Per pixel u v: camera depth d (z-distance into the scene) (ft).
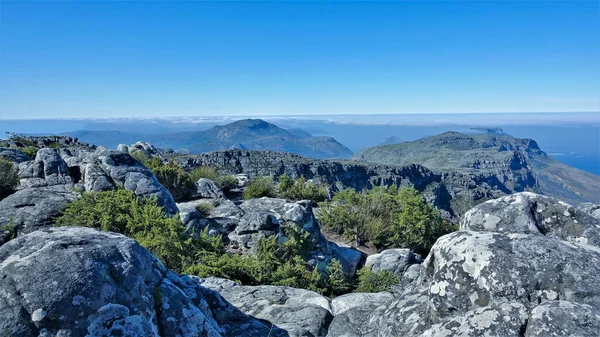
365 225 51.57
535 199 16.51
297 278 32.07
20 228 32.14
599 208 22.16
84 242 11.93
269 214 39.86
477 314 10.98
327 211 57.11
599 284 10.87
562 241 12.94
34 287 9.87
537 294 11.08
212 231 39.99
